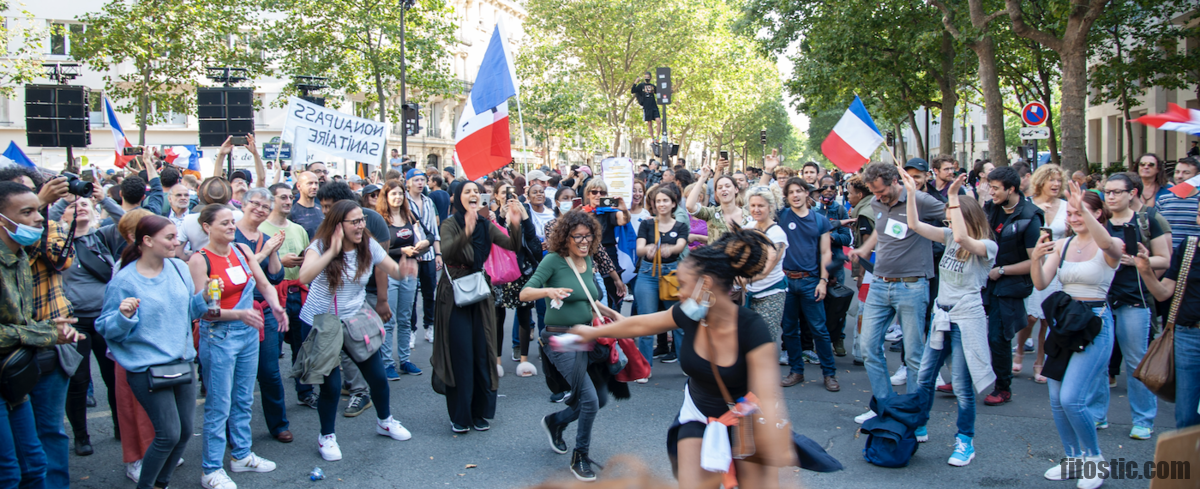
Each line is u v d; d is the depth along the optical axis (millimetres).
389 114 34531
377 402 5516
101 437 5711
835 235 7656
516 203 5812
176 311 4328
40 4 37031
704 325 3229
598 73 49031
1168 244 5664
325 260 5047
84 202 5391
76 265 5332
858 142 7949
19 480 3889
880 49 26766
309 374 4957
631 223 7992
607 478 2482
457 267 5516
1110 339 4598
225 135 19578
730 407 3186
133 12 30641
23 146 37594
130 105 31844
